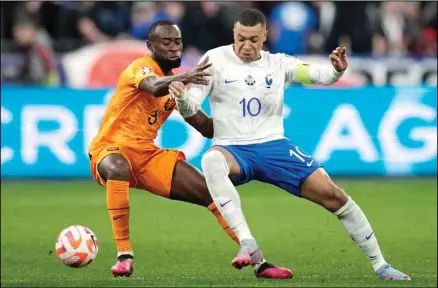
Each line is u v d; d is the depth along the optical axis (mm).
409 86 59969
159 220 46688
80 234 28953
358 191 55062
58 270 33812
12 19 64938
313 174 27172
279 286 24750
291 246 39594
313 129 59344
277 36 67625
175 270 32875
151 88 28141
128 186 29500
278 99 27422
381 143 59938
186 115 26781
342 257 36688
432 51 68688
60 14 65625
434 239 41094
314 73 27344
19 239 41250
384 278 27109
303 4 68188
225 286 24828
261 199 53812
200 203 30281
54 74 61438
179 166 30234
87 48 62438
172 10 66000
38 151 58250
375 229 43750
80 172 58906
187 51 64875
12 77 60812
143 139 30312
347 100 59688
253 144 27203
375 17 67188
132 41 65375
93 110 58406
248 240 26188
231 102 27109
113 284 25797
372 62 63281
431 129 60219
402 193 54469
